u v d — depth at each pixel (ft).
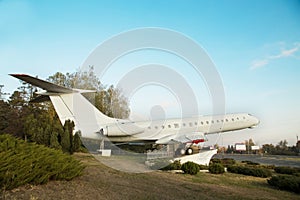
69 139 62.34
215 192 33.53
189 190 33.04
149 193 27.76
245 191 36.45
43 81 46.52
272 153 230.07
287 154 214.28
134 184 31.94
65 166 26.63
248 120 82.23
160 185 33.86
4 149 23.00
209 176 49.57
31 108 109.09
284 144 257.75
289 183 38.83
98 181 29.91
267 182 45.47
